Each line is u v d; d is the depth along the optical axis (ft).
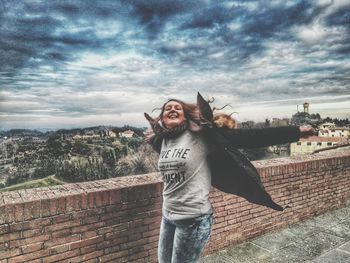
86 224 10.56
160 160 8.48
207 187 8.28
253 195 9.13
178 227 8.23
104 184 11.79
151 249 12.05
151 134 9.65
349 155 20.74
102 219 10.87
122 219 11.30
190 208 8.00
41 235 9.76
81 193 10.43
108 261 11.11
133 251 11.64
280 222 16.56
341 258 13.71
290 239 15.47
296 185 17.24
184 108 8.39
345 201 20.53
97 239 10.81
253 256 13.73
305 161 17.65
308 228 16.87
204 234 8.23
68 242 10.25
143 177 13.05
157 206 12.10
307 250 14.39
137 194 11.55
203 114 8.05
